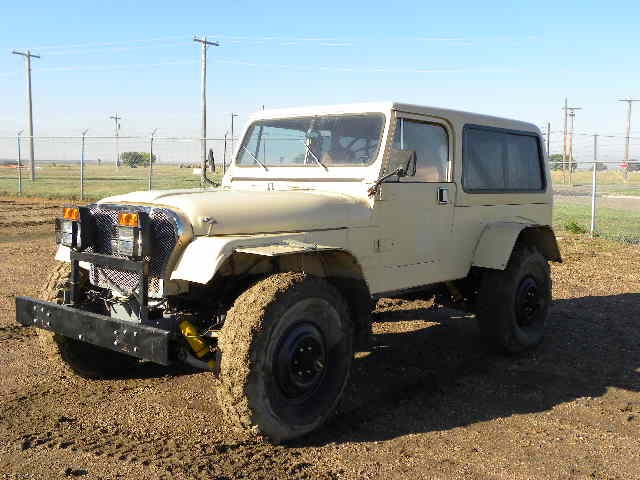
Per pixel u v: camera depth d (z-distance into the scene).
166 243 3.61
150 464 3.36
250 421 3.47
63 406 4.20
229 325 3.51
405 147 4.66
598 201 26.97
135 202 3.86
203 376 4.84
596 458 3.60
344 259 4.02
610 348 5.89
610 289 8.62
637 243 13.16
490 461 3.53
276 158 5.11
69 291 4.07
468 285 5.83
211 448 3.57
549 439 3.85
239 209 3.82
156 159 24.80
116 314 3.90
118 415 4.05
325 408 3.85
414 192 4.73
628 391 4.74
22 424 3.88
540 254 5.84
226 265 3.82
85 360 4.61
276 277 3.68
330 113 4.84
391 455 3.58
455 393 4.65
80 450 3.52
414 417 4.16
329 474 3.33
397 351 5.72
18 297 4.11
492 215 5.55
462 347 5.89
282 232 3.93
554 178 51.09
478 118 5.38
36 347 5.46
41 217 16.52
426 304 7.60
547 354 5.70
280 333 3.56
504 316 5.44
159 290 3.63
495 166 5.59
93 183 29.81
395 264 4.65
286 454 3.55
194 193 4.05
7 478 3.19
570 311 7.34
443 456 3.58
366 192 4.45
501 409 4.34
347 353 3.98
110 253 3.81
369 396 4.56
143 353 3.40
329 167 4.71
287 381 3.63
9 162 62.56
